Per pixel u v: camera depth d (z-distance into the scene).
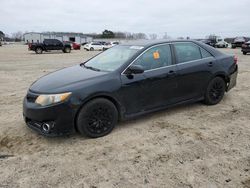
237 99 6.52
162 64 5.02
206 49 5.77
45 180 3.24
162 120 5.11
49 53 30.53
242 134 4.47
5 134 4.58
